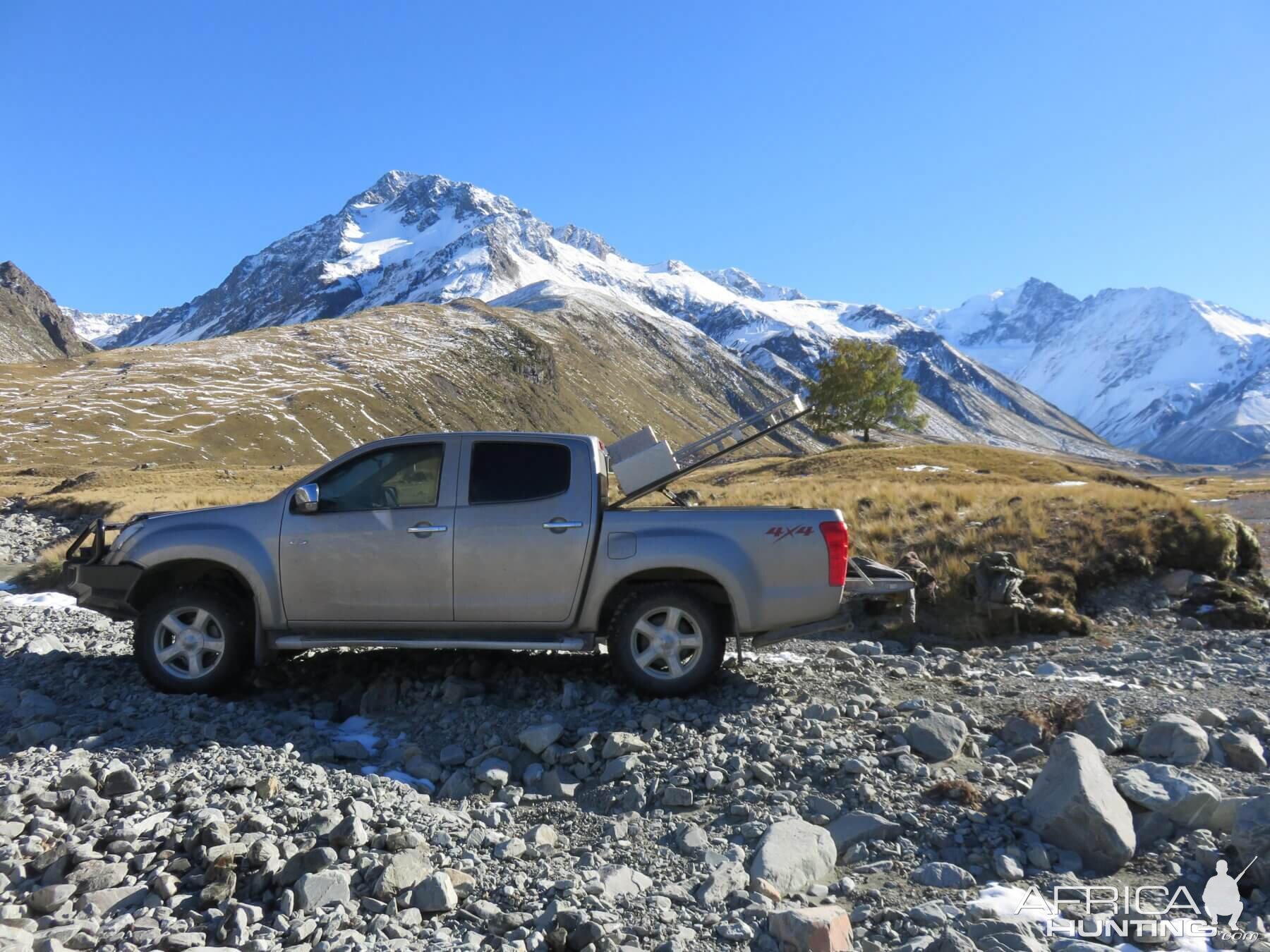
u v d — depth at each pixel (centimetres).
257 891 416
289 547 709
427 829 489
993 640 1013
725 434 774
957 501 1464
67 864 436
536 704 691
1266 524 2727
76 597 736
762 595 686
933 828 494
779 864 446
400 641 705
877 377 8756
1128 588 1141
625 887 434
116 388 19638
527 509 700
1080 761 493
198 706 679
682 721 648
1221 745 580
